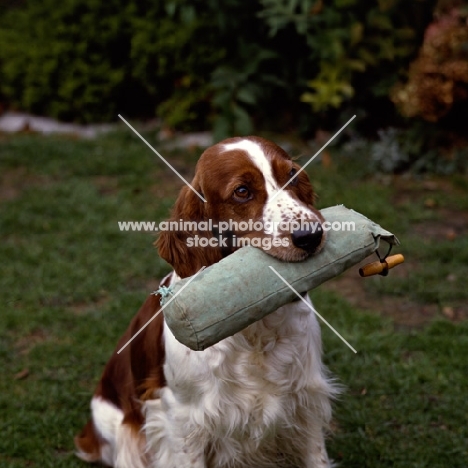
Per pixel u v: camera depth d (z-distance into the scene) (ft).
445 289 6.85
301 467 4.95
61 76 11.35
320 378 4.68
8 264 7.55
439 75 8.91
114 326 6.47
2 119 11.79
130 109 11.56
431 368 5.79
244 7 10.11
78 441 5.25
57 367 6.05
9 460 5.19
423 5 9.89
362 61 9.80
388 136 9.66
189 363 4.46
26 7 12.65
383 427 5.29
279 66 10.36
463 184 9.02
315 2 9.86
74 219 8.51
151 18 10.93
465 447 5.08
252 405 4.51
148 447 4.82
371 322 6.39
